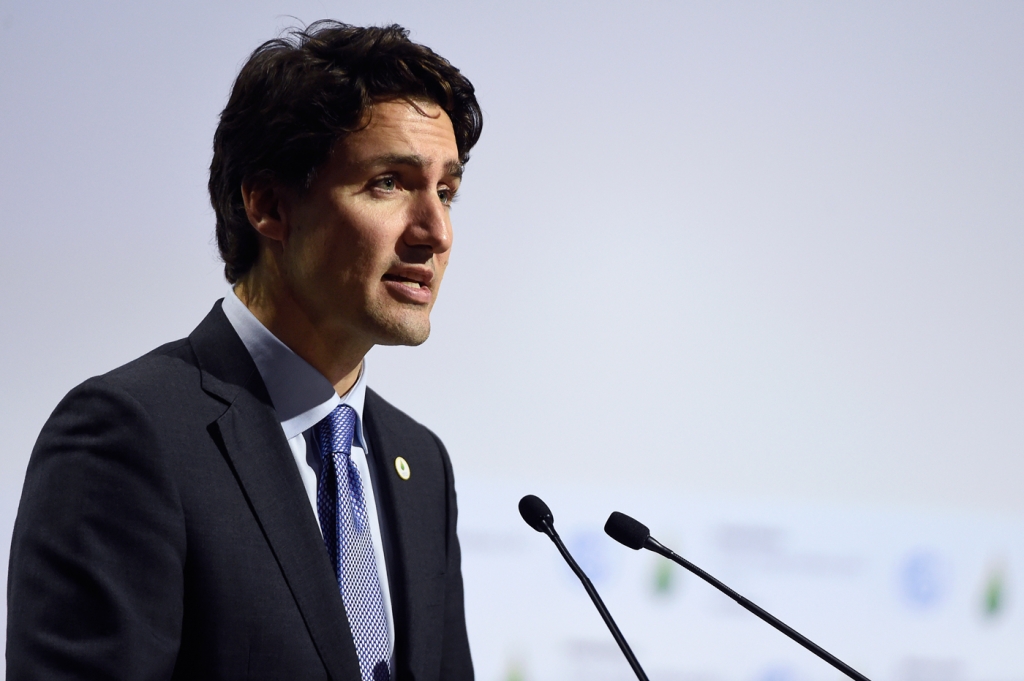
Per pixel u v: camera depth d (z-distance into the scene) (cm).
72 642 381
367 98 460
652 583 935
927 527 973
